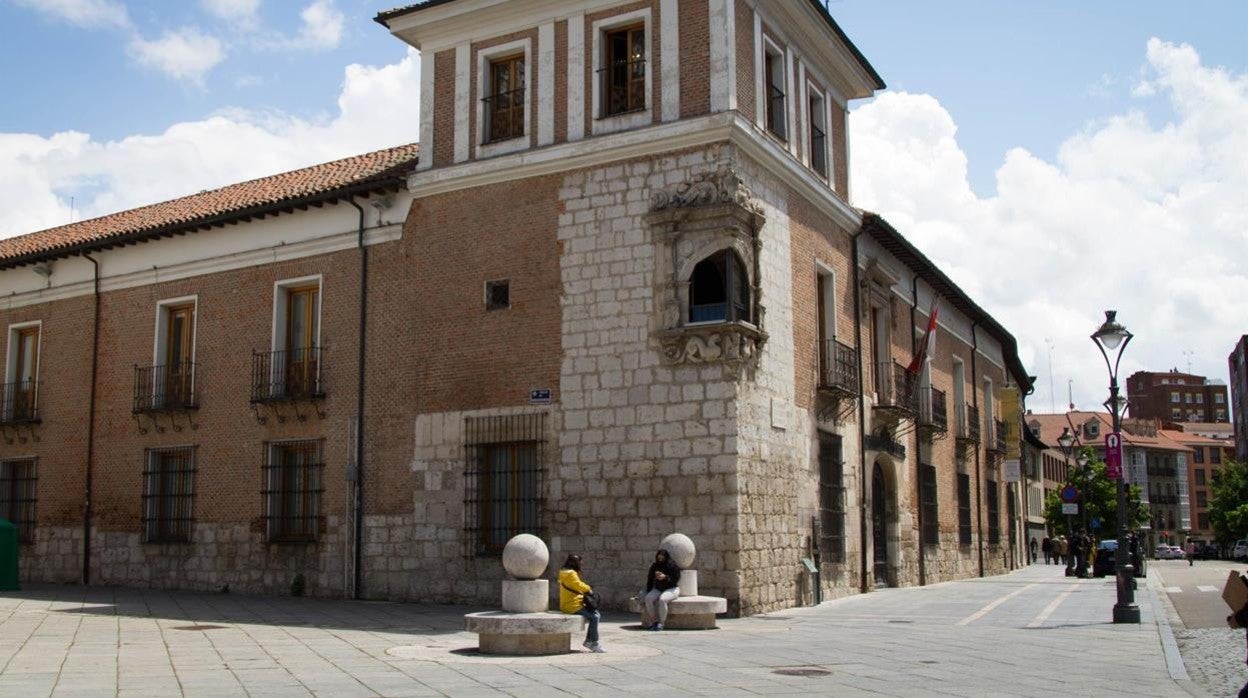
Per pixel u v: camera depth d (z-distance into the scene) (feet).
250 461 77.36
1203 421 539.29
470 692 32.81
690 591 54.29
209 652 42.80
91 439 86.22
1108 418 414.21
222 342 80.33
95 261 88.69
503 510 66.44
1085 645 48.01
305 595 73.10
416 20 72.13
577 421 64.08
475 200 69.92
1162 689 35.29
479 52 71.10
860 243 86.07
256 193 86.89
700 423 60.64
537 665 39.17
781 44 72.18
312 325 77.51
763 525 62.49
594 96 66.59
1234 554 288.71
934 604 70.95
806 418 71.31
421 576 68.28
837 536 75.36
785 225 70.44
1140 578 121.49
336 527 72.64
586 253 65.41
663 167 63.82
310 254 76.89
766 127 68.08
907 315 99.50
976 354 127.54
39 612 60.75
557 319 65.77
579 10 67.72
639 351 62.85
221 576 77.30
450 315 69.77
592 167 65.98
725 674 37.32
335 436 73.61
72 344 89.10
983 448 127.75
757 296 63.41
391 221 73.36
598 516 62.54
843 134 84.33
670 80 64.39
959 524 112.78
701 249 62.03
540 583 43.78
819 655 43.04
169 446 81.71
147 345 84.53
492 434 66.80
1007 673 38.70
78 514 85.87
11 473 91.56
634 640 47.91
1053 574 132.05
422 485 69.15
